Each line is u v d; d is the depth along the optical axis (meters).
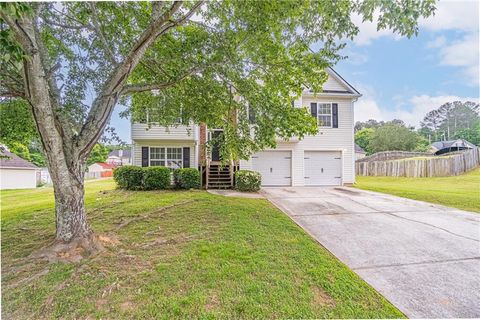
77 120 4.89
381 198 8.64
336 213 6.43
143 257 3.57
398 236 4.72
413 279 3.19
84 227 3.94
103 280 2.95
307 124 5.06
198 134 11.78
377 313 2.50
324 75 4.79
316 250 3.95
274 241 4.27
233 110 5.99
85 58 5.14
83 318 2.35
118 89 4.10
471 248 4.18
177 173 10.48
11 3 2.09
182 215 5.84
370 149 38.91
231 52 4.52
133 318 2.35
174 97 6.16
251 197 8.55
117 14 5.01
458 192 10.05
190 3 4.52
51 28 4.61
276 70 4.91
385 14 3.51
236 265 3.37
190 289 2.80
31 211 6.48
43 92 3.33
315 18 4.07
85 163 4.09
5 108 5.23
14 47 2.14
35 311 2.43
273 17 4.01
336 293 2.81
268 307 2.54
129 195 8.64
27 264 3.29
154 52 5.30
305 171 12.68
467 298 2.79
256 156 12.51
